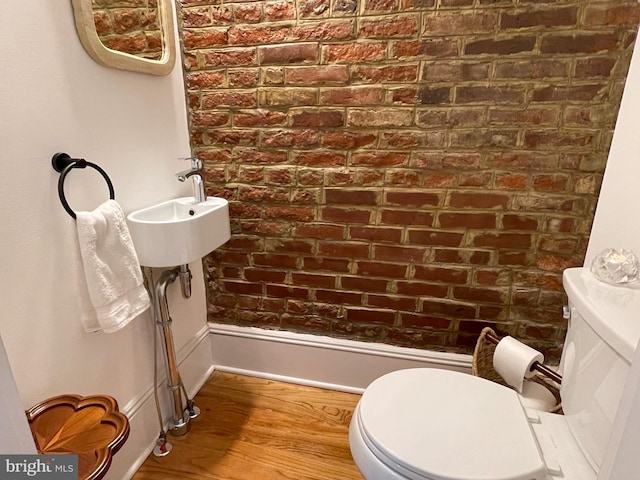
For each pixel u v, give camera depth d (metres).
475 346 1.50
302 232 1.56
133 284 1.07
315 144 1.44
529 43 1.17
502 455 0.86
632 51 1.10
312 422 1.55
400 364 1.61
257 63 1.40
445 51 1.23
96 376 1.14
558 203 1.28
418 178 1.38
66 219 0.98
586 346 0.92
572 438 0.97
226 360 1.82
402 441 0.90
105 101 1.09
